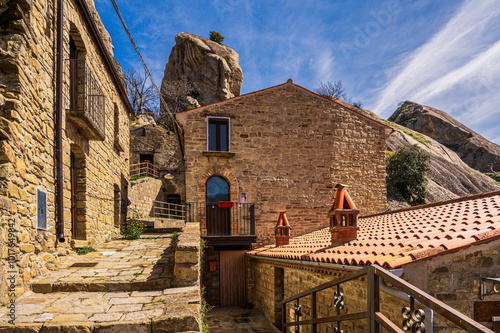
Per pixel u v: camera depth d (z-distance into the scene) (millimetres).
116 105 10836
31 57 4918
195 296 4250
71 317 3518
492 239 4074
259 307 10953
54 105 5918
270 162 12352
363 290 4715
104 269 5492
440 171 25625
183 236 5738
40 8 5332
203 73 31984
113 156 10391
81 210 7344
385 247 4887
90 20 7473
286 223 10914
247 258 11898
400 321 3871
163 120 30734
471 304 3969
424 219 6809
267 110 12555
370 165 13430
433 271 3971
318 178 12711
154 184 19812
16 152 4363
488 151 34406
